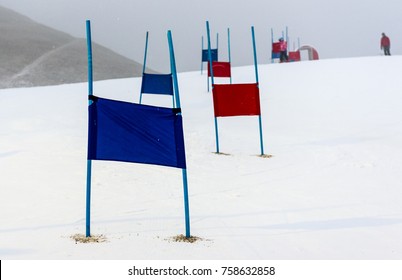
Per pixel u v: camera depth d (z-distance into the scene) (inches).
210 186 445.1
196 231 302.0
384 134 737.0
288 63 1518.2
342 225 318.7
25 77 3385.8
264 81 1219.2
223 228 309.9
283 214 347.6
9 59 3828.7
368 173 515.8
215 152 632.4
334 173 515.8
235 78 1299.2
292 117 883.4
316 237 291.1
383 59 1376.7
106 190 416.8
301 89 1095.0
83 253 253.3
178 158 287.1
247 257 252.4
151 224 317.4
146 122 284.0
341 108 916.0
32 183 434.9
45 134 711.7
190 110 967.0
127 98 1098.7
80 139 676.1
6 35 4576.8
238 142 708.0
